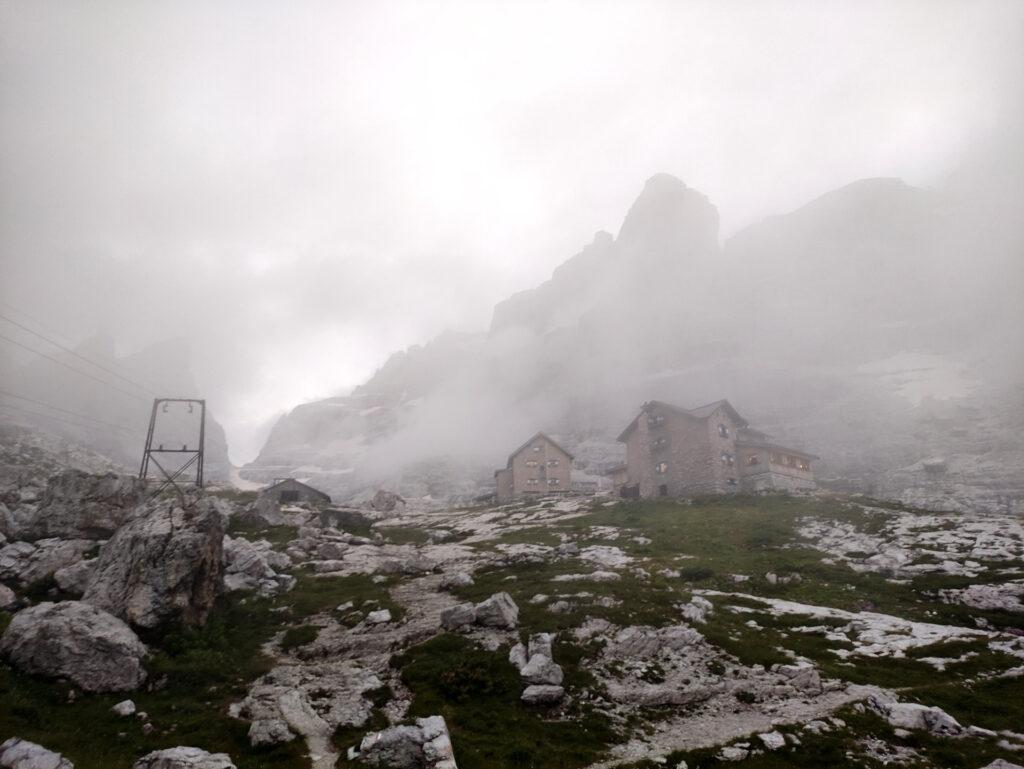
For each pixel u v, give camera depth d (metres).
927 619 33.00
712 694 23.83
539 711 22.69
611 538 58.75
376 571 44.66
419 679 24.77
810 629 31.14
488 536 67.00
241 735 19.61
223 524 34.16
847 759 18.25
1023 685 23.09
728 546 52.47
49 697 20.19
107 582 28.44
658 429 93.25
